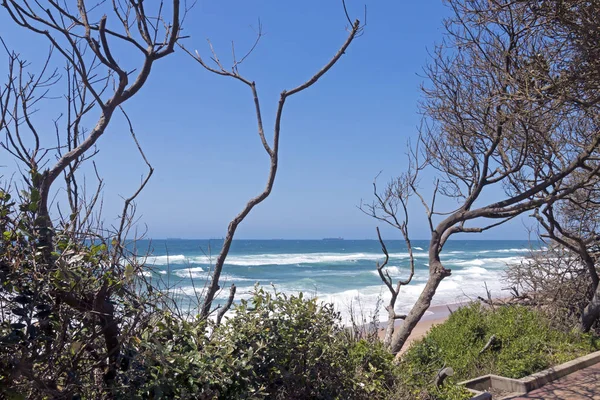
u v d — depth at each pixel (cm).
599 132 848
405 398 593
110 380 335
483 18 821
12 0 342
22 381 288
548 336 1084
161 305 404
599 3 707
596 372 907
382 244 916
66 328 307
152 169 413
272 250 8844
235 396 400
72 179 387
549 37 803
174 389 361
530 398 776
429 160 1025
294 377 467
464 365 892
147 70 392
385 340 852
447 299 2756
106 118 370
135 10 393
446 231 941
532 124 851
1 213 280
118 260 331
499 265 5038
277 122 523
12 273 283
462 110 936
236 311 473
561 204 1329
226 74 543
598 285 1161
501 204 861
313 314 513
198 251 5775
